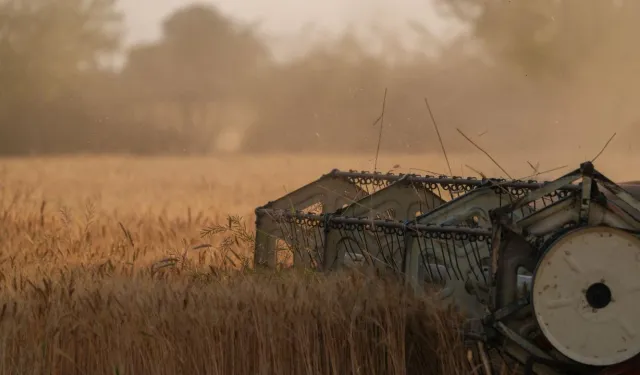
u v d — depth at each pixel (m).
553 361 14.17
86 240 26.45
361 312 16.47
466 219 19.23
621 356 13.80
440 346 16.34
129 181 68.69
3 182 65.94
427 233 17.55
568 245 13.95
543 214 14.45
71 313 16.17
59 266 22.14
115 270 20.77
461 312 16.62
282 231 20.59
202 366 16.22
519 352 14.69
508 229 14.50
